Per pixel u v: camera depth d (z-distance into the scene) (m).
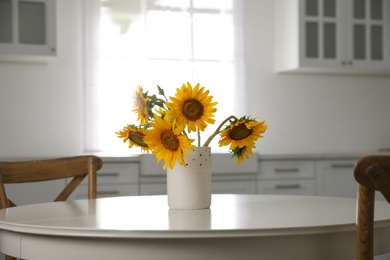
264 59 5.29
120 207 1.98
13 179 2.43
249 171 4.55
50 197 4.09
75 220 1.62
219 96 5.09
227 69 5.12
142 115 1.90
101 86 4.82
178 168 1.90
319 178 4.75
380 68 5.20
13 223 1.58
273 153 4.81
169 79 5.01
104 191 4.23
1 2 4.29
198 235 1.37
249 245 1.40
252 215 1.70
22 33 4.31
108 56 4.85
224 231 1.38
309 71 5.27
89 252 1.44
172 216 1.71
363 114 5.55
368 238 1.39
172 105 1.76
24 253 1.58
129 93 4.89
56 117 4.74
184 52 5.04
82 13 4.77
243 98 5.12
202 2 5.07
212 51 5.10
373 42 5.20
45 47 4.35
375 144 5.59
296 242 1.43
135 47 4.91
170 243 1.39
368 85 5.57
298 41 4.94
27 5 4.32
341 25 5.08
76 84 4.80
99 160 2.51
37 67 4.71
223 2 5.12
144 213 1.80
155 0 4.96
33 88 4.70
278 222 1.52
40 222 1.58
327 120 5.44
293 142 5.34
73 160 2.51
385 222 1.53
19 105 4.66
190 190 1.89
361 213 1.39
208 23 5.09
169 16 5.00
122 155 4.52
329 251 1.46
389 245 1.58
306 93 5.38
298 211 1.80
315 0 5.01
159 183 4.36
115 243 1.42
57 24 4.75
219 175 4.51
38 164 2.48
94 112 4.76
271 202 2.10
